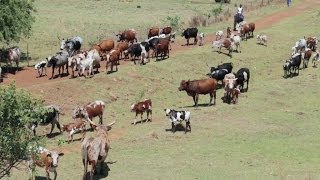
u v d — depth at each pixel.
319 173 20.77
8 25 39.78
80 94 32.00
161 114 29.78
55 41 48.16
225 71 33.78
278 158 22.91
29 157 17.31
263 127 27.20
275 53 42.88
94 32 51.09
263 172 20.88
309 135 26.14
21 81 35.47
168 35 43.75
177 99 32.81
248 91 34.03
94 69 36.31
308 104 31.73
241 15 48.12
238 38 42.00
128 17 58.06
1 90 16.03
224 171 20.97
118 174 20.78
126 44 39.97
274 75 38.38
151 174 20.59
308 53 39.03
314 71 38.50
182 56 39.50
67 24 53.44
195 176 20.31
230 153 23.47
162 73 36.25
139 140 25.36
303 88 34.72
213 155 23.17
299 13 56.91
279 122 28.12
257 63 40.41
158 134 26.06
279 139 25.48
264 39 44.53
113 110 30.56
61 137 26.14
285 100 32.44
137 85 34.06
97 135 20.77
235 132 26.33
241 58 40.78
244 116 29.00
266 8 60.91
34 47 46.19
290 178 19.94
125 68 36.16
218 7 60.97
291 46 44.69
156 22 55.59
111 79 34.09
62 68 36.75
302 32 48.47
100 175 20.77
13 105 15.89
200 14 59.53
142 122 28.23
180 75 36.62
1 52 41.12
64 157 23.33
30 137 17.09
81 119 26.41
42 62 36.62
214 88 30.67
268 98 32.56
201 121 28.00
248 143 24.86
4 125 15.92
